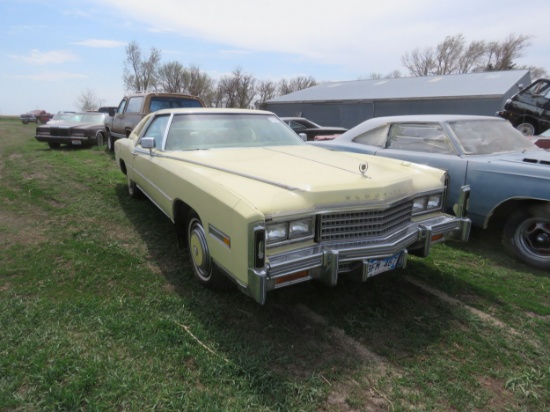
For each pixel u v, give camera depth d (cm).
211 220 259
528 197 365
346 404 200
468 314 286
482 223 412
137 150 483
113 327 253
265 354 234
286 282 232
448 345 250
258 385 209
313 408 195
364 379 217
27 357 221
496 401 205
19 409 187
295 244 242
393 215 281
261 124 436
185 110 425
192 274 337
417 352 242
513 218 386
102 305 281
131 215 502
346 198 251
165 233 439
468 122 479
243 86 5234
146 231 445
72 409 188
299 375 219
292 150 375
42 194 595
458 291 325
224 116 427
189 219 324
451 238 328
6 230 435
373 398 204
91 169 824
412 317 282
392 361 233
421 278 347
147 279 327
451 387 212
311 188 245
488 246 429
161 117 446
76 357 223
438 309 294
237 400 196
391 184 272
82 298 290
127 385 202
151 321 262
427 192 315
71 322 258
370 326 269
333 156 348
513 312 293
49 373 208
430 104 2138
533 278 354
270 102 2983
